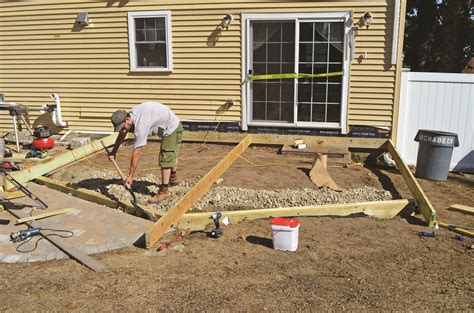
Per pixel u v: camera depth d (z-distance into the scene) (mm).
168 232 5383
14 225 5516
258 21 9227
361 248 5027
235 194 6512
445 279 4328
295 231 4855
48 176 7688
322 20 8891
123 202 6117
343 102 9086
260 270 4441
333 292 4020
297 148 9039
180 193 6488
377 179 7809
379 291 4059
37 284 4109
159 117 5789
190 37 9633
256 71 9484
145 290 4004
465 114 8648
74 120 10797
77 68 10484
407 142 9016
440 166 7910
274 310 3709
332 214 5996
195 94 9875
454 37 14508
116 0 9844
